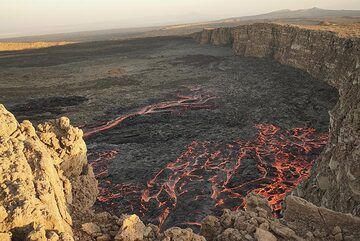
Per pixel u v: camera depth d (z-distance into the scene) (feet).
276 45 280.92
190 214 91.09
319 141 132.57
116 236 34.86
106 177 112.47
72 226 36.94
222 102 187.32
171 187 104.78
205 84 228.02
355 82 68.08
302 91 189.98
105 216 38.99
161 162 121.39
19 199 30.71
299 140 134.41
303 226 41.45
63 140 50.72
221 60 307.37
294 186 102.83
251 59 294.87
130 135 147.74
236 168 115.24
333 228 40.75
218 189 102.68
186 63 309.22
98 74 282.97
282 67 249.96
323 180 66.64
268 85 209.97
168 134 146.61
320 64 205.57
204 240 36.19
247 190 101.71
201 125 155.02
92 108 189.06
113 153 130.62
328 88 186.60
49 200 33.09
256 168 114.62
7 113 42.04
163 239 34.94
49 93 226.38
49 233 29.40
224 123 156.04
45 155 39.19
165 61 328.90
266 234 37.50
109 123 164.66
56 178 41.81
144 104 192.65
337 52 190.08
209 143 135.64
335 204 58.75
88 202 51.65
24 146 38.29
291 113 162.09
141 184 107.34
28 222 29.50
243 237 37.78
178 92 213.46
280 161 118.83
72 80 264.72
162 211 93.04
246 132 144.56
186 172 113.70
